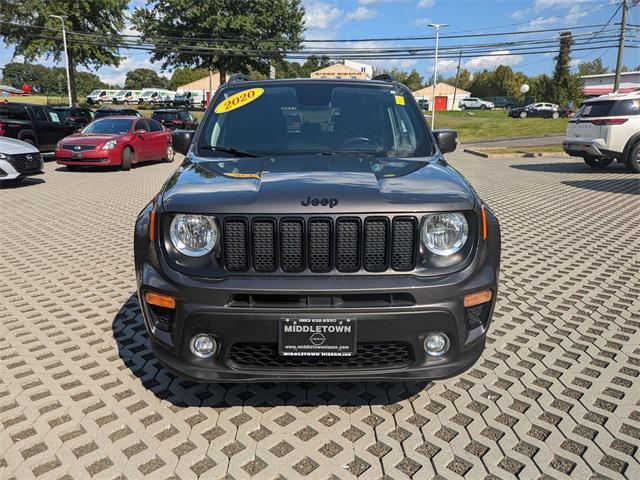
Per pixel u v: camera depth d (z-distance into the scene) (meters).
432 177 2.97
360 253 2.60
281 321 2.56
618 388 3.27
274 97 4.09
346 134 3.75
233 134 3.78
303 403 3.13
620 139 13.34
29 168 11.44
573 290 5.02
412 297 2.59
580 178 13.23
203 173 3.10
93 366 3.57
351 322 2.55
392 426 2.91
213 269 2.64
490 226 2.96
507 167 16.22
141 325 4.23
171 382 3.36
